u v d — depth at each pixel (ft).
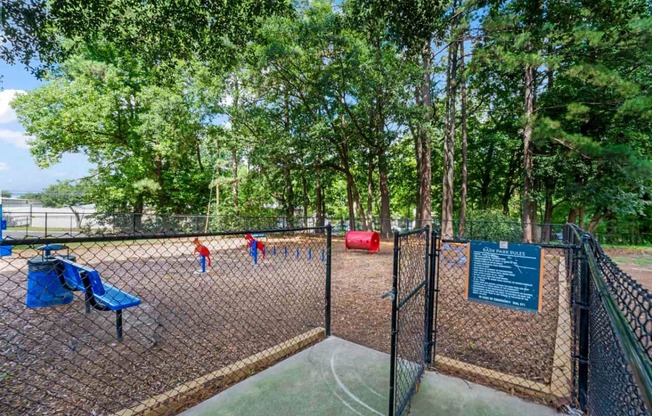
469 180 72.02
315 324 12.89
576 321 7.91
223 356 9.93
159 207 64.49
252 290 18.52
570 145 38.99
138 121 57.67
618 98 39.68
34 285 14.21
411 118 44.78
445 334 11.50
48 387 8.02
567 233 23.13
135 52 21.72
